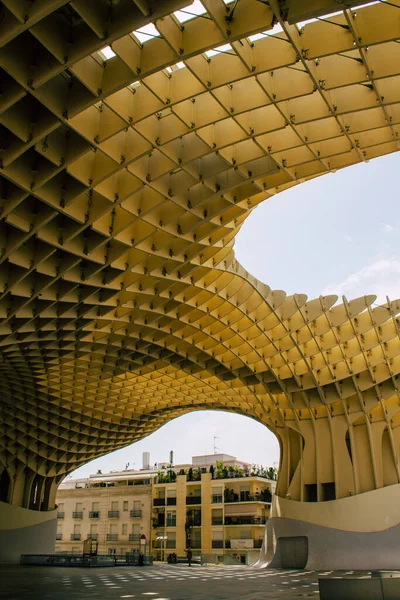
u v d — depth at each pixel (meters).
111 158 17.28
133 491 85.94
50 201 18.55
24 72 13.74
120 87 14.50
